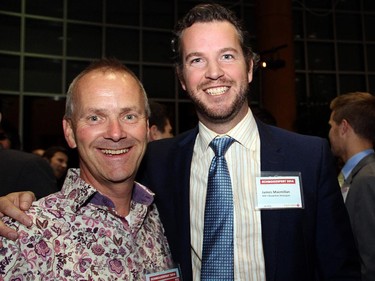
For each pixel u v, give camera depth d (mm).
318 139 1498
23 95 7621
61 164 4355
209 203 1427
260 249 1391
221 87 1408
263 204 1385
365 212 1866
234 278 1376
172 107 8516
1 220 1085
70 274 1103
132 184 1318
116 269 1169
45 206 1157
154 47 8500
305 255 1365
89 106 1190
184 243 1429
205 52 1405
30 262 1062
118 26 8234
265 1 7492
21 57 7625
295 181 1414
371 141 2287
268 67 5766
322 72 9188
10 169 1810
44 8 7809
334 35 9266
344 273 1376
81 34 8055
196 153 1552
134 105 1226
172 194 1525
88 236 1162
